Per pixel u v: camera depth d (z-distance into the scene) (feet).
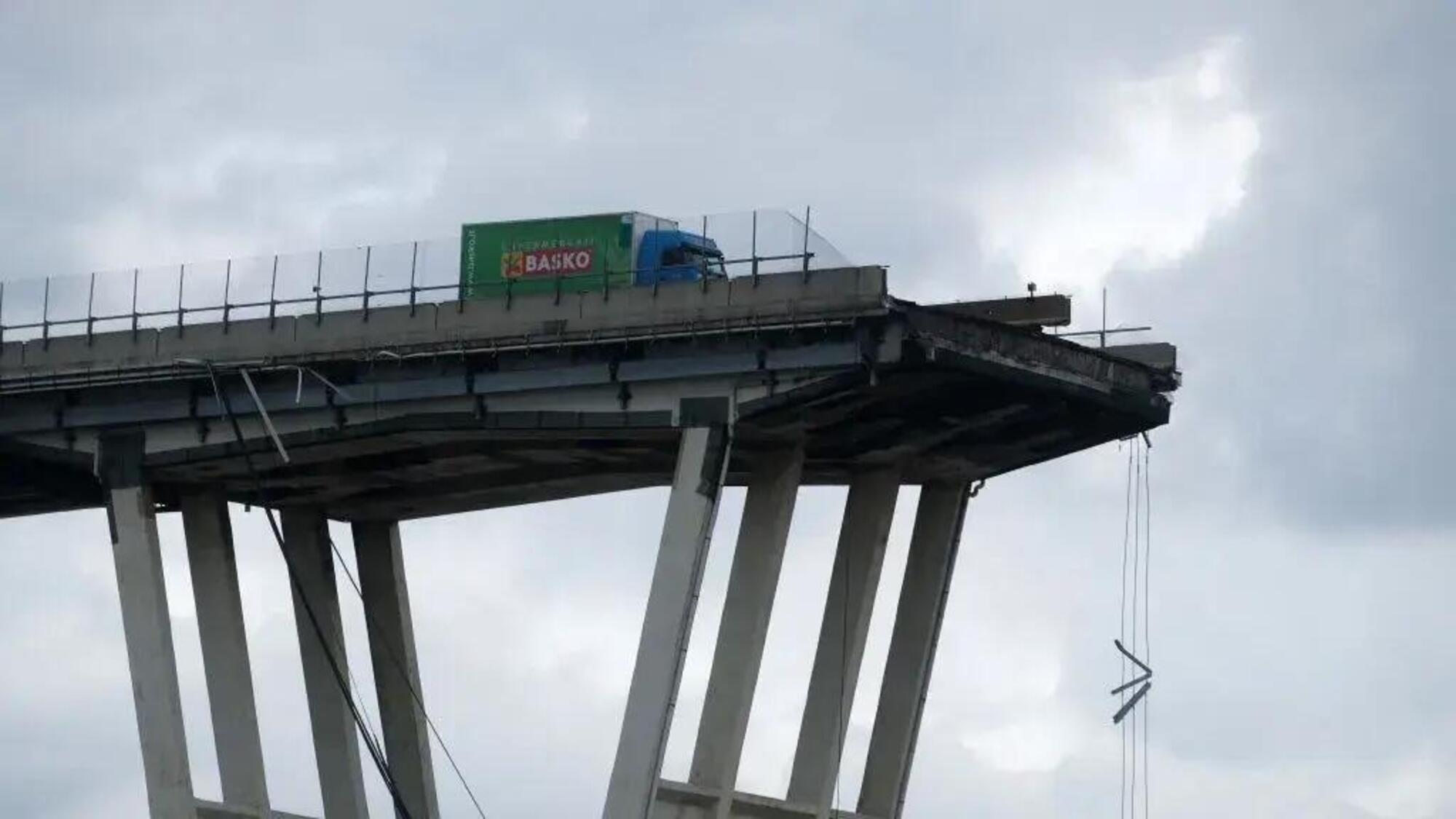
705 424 257.14
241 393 280.72
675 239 262.47
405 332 270.87
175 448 286.05
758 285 254.27
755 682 266.57
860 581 282.56
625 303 260.01
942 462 285.02
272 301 279.08
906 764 291.79
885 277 248.93
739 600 267.59
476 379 267.80
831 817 282.36
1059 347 261.24
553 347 262.88
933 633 292.81
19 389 290.97
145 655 287.89
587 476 292.81
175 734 287.28
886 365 249.34
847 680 280.31
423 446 278.87
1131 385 269.85
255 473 281.74
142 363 284.82
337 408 275.59
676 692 255.70
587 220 266.16
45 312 290.76
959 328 252.42
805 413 258.78
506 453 280.51
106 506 290.35
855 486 285.23
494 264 269.23
